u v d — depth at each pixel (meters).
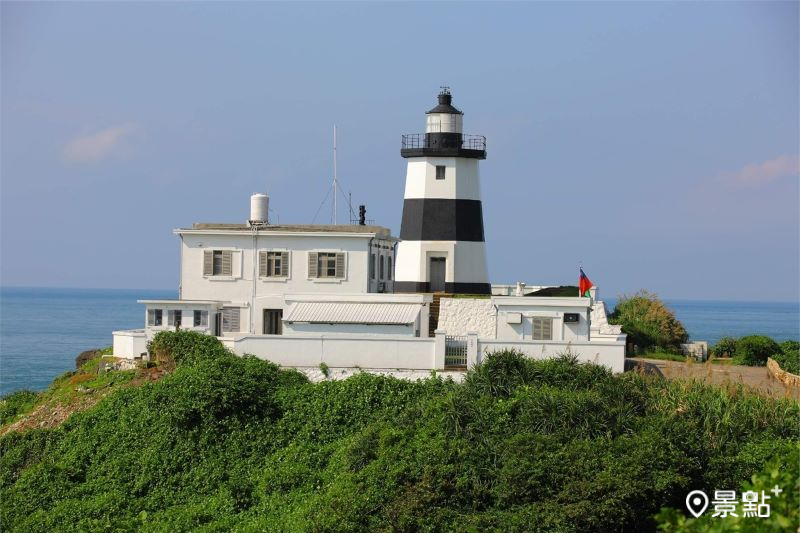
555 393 70.38
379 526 62.56
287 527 64.25
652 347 111.31
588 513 61.31
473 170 112.88
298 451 74.06
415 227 111.94
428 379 81.44
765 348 106.25
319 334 90.25
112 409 80.44
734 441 68.38
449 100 114.12
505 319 91.88
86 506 70.38
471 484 64.31
